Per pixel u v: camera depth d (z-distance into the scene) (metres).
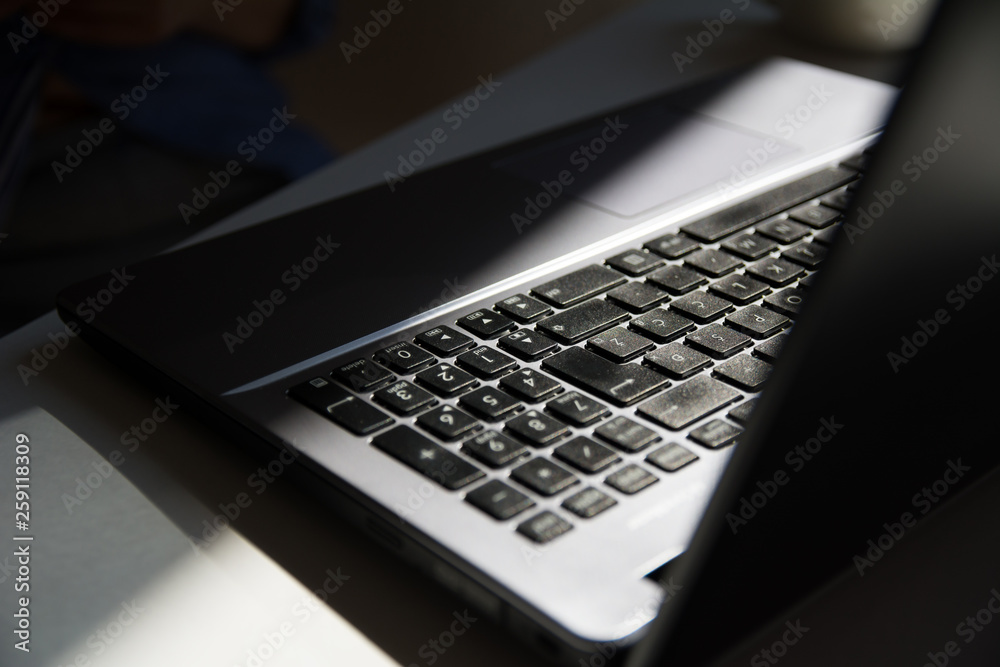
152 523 0.30
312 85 1.99
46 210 1.03
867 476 0.25
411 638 0.27
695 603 0.22
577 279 0.40
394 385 0.32
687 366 0.33
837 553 0.26
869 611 0.29
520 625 0.24
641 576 0.25
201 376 0.33
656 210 0.46
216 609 0.27
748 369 0.33
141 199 1.05
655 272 0.40
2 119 0.92
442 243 0.43
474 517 0.26
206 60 1.17
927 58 0.19
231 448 0.34
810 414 0.22
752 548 0.22
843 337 0.21
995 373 0.28
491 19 1.80
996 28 0.19
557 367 0.33
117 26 1.07
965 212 0.22
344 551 0.30
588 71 0.79
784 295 0.39
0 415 0.35
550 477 0.28
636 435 0.30
